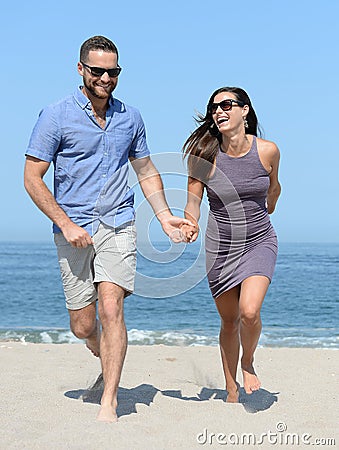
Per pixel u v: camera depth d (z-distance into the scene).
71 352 7.71
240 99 4.56
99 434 3.86
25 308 18.09
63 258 4.59
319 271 31.47
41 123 4.42
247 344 4.57
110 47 4.38
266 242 4.71
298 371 6.57
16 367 6.55
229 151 4.63
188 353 7.73
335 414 4.63
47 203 4.38
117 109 4.55
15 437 3.89
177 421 4.30
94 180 4.47
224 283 4.71
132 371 6.41
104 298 4.31
